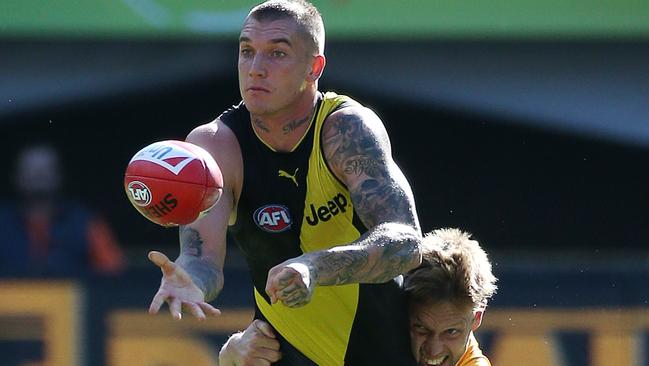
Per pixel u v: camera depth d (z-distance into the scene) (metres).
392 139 41.59
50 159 34.34
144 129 41.12
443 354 17.52
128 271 28.59
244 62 15.80
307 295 13.92
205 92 40.16
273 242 16.66
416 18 33.28
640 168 41.41
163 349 28.36
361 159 15.80
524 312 28.53
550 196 42.03
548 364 28.48
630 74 35.47
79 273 28.53
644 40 34.66
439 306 17.14
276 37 15.59
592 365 28.47
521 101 35.66
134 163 14.91
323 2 33.19
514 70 35.62
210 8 33.28
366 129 15.96
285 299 13.89
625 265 28.67
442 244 17.48
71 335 28.36
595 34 33.66
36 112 38.78
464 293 17.09
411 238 15.05
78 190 41.41
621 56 35.41
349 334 17.34
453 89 35.66
